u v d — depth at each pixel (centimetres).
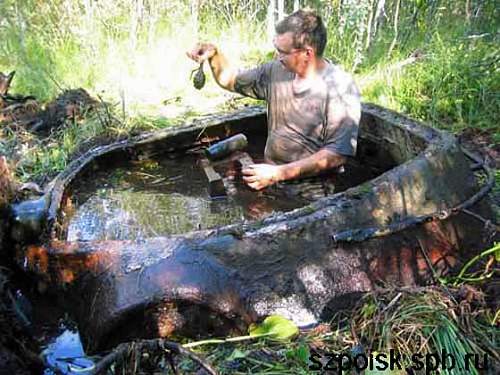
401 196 291
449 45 573
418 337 251
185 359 248
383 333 252
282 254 268
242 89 378
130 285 251
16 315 253
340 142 343
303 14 340
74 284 261
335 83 345
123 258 258
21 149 443
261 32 682
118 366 233
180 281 252
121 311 246
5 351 236
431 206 298
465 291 275
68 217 310
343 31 621
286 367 248
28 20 657
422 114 511
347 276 276
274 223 272
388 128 359
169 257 257
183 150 383
